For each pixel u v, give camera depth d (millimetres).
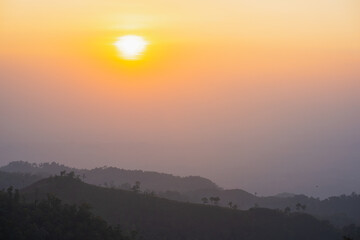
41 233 115000
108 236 124375
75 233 120625
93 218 128625
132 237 139500
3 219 114562
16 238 112125
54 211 125188
